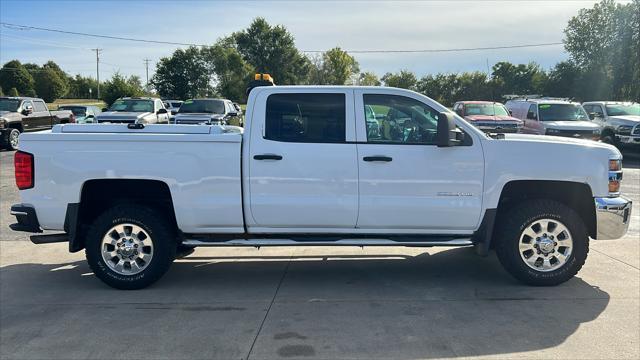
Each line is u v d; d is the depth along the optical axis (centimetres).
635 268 577
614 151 522
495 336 407
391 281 546
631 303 475
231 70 7788
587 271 569
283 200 508
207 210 510
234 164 506
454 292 510
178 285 536
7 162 1559
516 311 458
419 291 514
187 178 507
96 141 505
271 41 7850
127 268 519
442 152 508
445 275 566
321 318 446
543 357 373
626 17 4231
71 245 515
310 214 510
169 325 433
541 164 507
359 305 476
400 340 401
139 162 505
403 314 453
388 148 508
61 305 480
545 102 1753
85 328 428
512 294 502
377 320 440
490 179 509
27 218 511
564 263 514
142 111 1886
